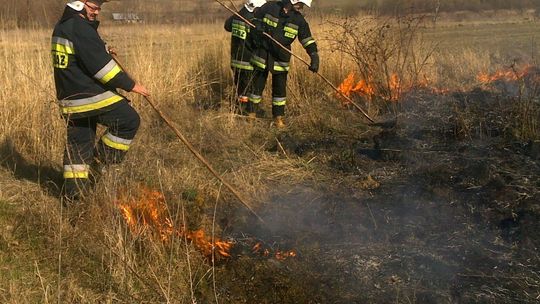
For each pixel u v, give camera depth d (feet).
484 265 12.04
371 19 29.07
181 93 25.04
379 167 17.88
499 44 44.60
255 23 22.77
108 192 12.92
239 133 21.16
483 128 20.13
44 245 12.41
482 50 38.42
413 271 11.96
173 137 20.15
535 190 15.07
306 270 12.21
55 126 17.71
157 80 24.00
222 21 39.58
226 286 11.77
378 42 26.55
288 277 11.96
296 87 26.16
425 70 27.40
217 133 20.40
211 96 26.30
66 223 12.98
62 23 13.38
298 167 17.89
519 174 16.17
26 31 26.96
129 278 11.31
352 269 12.16
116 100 14.03
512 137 19.04
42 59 22.53
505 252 12.50
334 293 11.42
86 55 13.16
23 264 11.69
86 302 10.69
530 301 10.78
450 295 11.07
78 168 14.06
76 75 13.50
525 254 12.33
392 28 29.22
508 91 24.54
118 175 14.53
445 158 17.92
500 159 17.42
